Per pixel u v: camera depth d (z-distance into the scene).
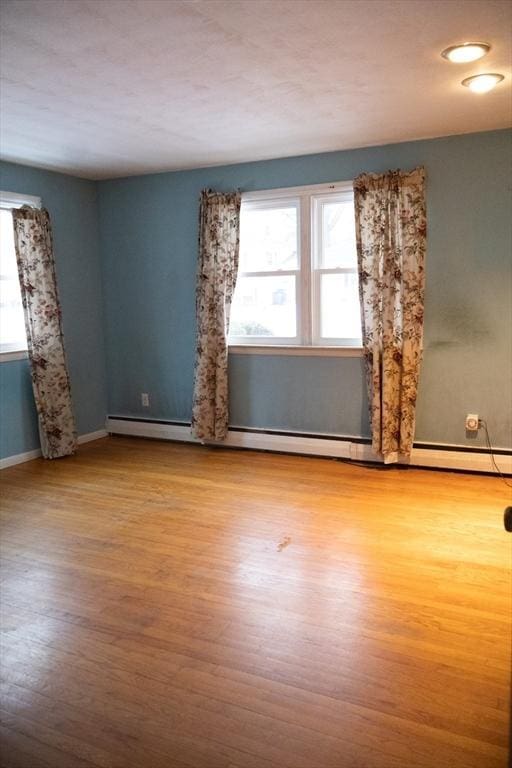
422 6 2.08
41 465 4.62
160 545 3.12
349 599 2.53
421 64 2.63
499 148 3.79
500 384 4.01
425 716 1.84
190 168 4.77
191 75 2.73
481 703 1.89
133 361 5.36
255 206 4.66
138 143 3.95
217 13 2.12
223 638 2.28
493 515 3.42
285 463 4.53
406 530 3.23
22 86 2.84
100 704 1.93
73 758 1.71
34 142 3.88
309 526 3.32
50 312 4.68
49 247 4.66
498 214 3.86
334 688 1.98
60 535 3.28
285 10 2.10
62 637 2.31
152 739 1.77
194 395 4.89
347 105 3.21
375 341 4.18
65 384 4.81
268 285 4.73
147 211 5.05
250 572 2.80
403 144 4.04
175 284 5.04
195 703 1.92
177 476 4.27
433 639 2.23
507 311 3.93
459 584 2.64
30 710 1.91
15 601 2.59
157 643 2.25
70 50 2.43
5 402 4.53
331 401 4.56
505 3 2.07
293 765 1.66
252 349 4.76
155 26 2.21
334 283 4.50
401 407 4.18
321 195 4.37
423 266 4.04
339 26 2.24
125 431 5.46
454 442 4.19
